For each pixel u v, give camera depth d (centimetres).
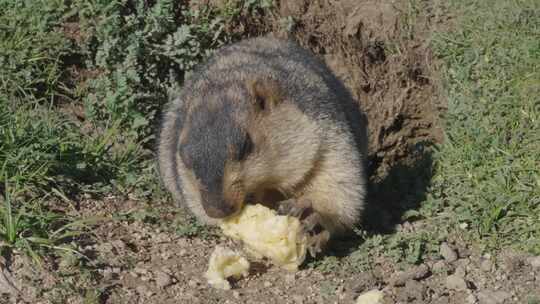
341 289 938
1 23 1234
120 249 984
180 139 955
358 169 1018
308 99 999
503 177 1080
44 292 891
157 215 1068
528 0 1335
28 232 947
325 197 1001
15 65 1206
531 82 1208
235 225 952
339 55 1436
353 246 1030
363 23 1409
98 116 1244
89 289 904
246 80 984
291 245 941
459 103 1239
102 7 1280
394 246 995
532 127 1153
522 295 926
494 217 1029
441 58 1327
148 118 1261
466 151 1159
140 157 1212
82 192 1075
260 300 920
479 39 1306
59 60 1263
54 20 1269
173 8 1333
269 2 1384
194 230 1035
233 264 949
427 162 1201
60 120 1185
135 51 1262
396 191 1178
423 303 909
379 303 905
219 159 895
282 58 1099
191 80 1127
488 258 989
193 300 912
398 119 1381
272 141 938
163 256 991
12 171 1009
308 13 1419
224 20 1355
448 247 995
